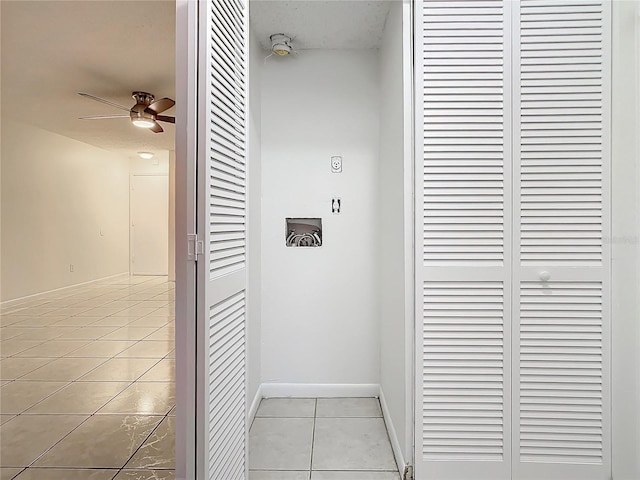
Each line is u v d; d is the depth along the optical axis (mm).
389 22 2520
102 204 8375
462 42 1923
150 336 4414
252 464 2195
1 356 3768
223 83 1636
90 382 3164
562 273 1911
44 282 6781
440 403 1955
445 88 1932
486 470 1940
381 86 2914
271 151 3061
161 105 4398
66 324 4938
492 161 1925
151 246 9461
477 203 1931
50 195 6852
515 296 1926
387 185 2623
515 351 1933
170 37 3367
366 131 3053
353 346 3062
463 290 1939
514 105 1914
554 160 1915
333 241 3061
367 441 2436
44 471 2057
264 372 3078
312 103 3061
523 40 1910
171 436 2389
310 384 3066
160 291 7344
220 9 1608
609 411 1912
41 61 3836
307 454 2295
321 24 2705
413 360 2016
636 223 1760
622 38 1828
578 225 1909
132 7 2914
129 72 4117
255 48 2811
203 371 1442
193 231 1441
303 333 3074
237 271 1833
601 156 1898
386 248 2676
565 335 1920
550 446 1933
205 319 1445
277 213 3062
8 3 2854
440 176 1933
